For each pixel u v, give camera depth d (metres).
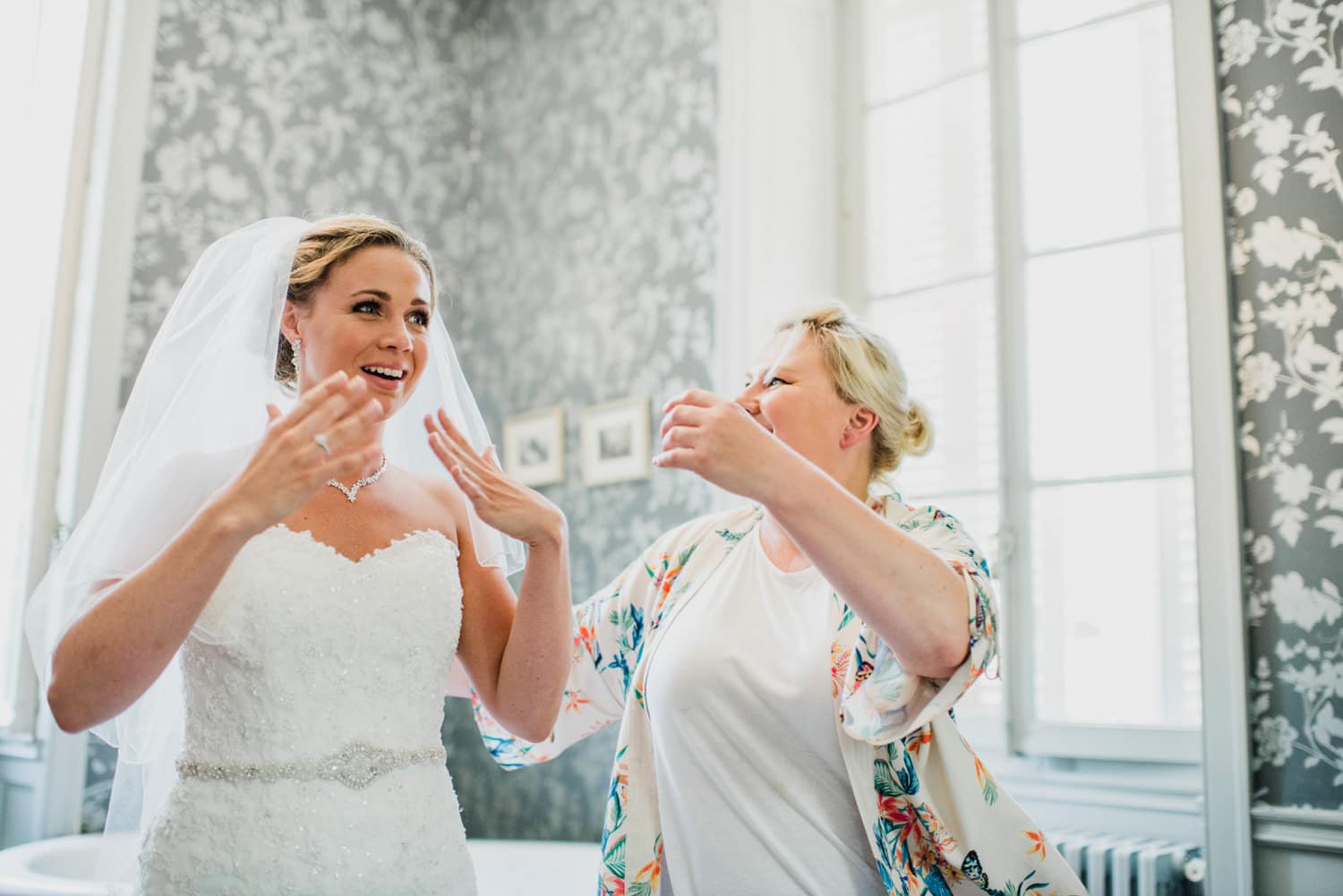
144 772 1.48
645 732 1.44
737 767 1.34
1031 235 2.88
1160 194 2.66
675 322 3.36
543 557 1.40
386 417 1.38
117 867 1.53
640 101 3.58
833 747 1.31
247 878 1.20
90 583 1.26
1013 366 2.86
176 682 1.48
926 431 1.56
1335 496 2.10
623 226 3.58
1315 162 2.20
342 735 1.28
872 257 3.28
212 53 3.63
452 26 4.25
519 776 3.59
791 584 1.42
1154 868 2.19
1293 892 2.05
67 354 3.32
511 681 1.43
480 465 1.39
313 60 3.87
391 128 4.04
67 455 3.25
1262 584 2.16
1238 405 2.23
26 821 3.14
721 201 3.25
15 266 3.49
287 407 1.54
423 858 1.30
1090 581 2.66
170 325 1.51
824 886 1.30
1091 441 2.70
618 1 3.71
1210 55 2.34
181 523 1.31
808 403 1.46
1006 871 1.30
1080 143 2.82
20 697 3.19
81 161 3.38
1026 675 2.73
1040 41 2.94
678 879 1.37
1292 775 2.08
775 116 3.28
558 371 3.75
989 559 2.85
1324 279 2.16
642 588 1.57
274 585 1.27
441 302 4.07
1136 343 2.65
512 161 4.06
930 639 1.18
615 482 3.46
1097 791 2.54
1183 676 2.48
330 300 1.38
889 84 3.30
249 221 3.64
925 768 1.32
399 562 1.36
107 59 3.41
